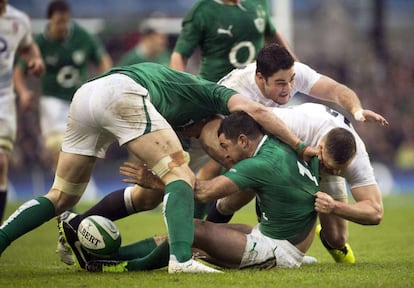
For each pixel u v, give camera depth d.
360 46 97.56
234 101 24.08
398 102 80.94
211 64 33.03
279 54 25.69
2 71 35.97
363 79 83.06
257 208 25.92
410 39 103.88
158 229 40.47
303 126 24.62
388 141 77.44
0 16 35.81
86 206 54.09
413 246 32.50
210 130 25.31
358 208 23.42
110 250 23.72
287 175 23.08
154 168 23.22
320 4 103.25
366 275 22.31
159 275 22.34
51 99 45.72
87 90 23.75
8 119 36.28
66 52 45.53
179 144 23.38
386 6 104.38
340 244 26.62
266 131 23.78
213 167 29.88
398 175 76.19
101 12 97.69
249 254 23.39
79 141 24.09
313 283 20.77
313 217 23.83
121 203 26.62
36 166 70.44
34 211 23.98
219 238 23.33
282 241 23.61
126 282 21.22
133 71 24.22
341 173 24.38
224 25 32.47
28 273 24.58
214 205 28.36
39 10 94.88
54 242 36.03
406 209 52.06
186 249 22.41
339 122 24.80
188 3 102.69
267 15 33.44
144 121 23.20
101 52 46.97
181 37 33.19
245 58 32.94
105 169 72.56
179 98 24.56
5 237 23.66
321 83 27.66
